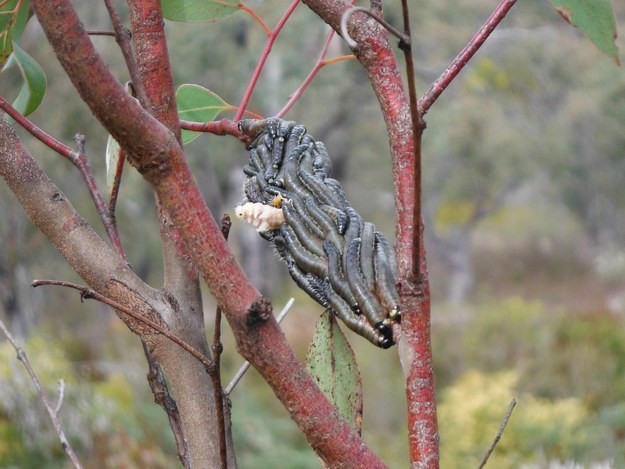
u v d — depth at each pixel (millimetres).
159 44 1430
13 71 9367
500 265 36281
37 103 1682
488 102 24266
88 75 990
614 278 29672
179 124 1450
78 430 8156
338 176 26203
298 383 1097
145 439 8906
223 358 14398
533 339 13414
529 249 37281
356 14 1303
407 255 1186
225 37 16484
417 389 1171
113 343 12844
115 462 8242
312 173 1453
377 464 1116
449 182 28562
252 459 10438
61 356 9195
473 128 24156
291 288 24062
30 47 12461
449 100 24016
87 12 13391
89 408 8477
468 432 9289
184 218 1053
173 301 1467
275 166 1477
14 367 8148
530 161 25750
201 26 16062
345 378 1490
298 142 1507
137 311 1449
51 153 12836
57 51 993
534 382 12188
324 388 1489
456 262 31406
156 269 17875
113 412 8742
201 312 1487
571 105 24188
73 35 985
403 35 990
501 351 13711
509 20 21969
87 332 13234
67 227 1464
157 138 1033
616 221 32562
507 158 25297
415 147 1054
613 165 26359
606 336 12703
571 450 8430
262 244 25688
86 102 1013
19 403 7918
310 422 1100
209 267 1060
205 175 24156
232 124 1612
